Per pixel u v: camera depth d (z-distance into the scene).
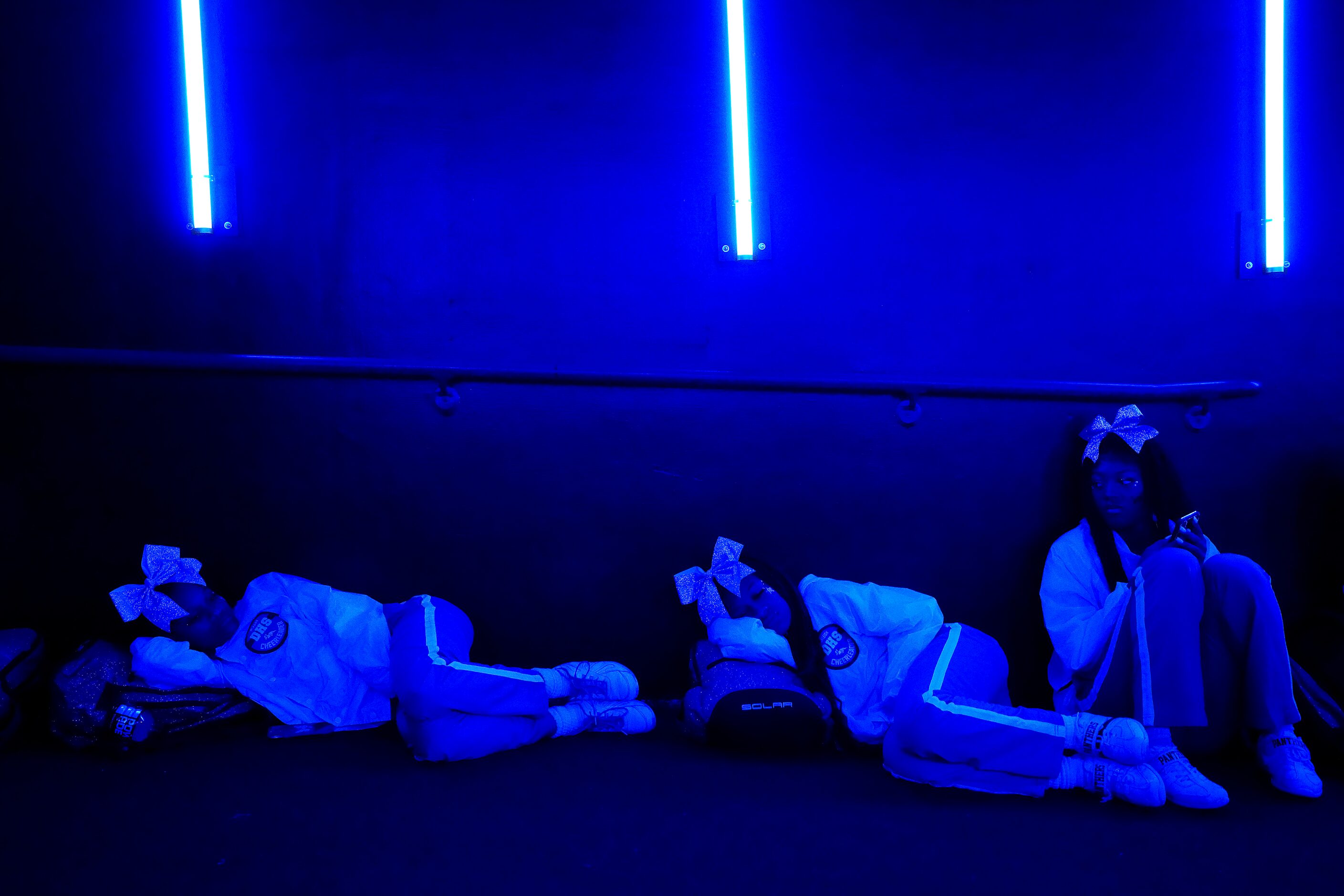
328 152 3.18
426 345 3.21
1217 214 3.27
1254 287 3.28
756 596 3.02
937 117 3.25
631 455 3.23
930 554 3.27
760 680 2.83
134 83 3.11
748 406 3.24
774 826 2.30
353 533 3.19
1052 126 3.26
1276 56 3.24
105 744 2.74
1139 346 3.29
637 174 3.23
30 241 3.09
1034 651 3.27
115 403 3.11
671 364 3.24
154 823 2.29
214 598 2.94
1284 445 3.27
